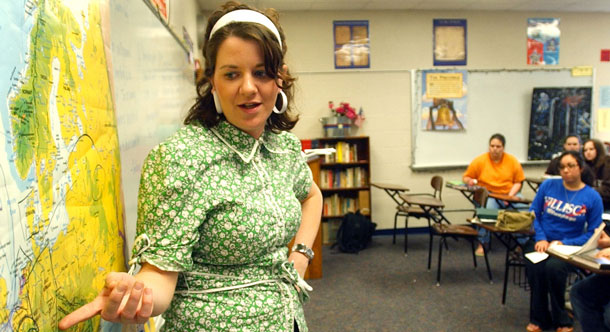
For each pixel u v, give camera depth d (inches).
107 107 30.0
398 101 194.9
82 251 23.6
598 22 202.1
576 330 97.1
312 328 103.1
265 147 33.1
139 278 23.4
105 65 29.9
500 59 198.1
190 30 132.5
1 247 15.5
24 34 18.0
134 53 44.9
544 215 106.0
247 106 28.4
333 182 189.6
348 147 188.2
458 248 170.6
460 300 117.6
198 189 26.3
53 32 21.0
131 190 40.2
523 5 188.4
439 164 198.1
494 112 199.0
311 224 41.7
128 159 39.6
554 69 200.4
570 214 100.3
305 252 39.8
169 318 28.6
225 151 28.6
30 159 18.0
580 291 82.2
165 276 24.3
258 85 28.2
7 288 15.7
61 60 21.9
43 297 18.7
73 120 23.1
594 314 81.0
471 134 198.4
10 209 16.2
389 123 195.3
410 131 196.4
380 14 191.2
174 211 25.0
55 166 20.5
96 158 26.8
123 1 40.4
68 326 18.9
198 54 162.6
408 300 118.6
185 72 100.5
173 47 79.7
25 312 17.1
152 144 54.5
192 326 28.1
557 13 199.3
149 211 25.2
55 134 20.7
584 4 188.7
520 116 200.5
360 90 192.9
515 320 104.6
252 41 27.1
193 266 28.4
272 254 30.7
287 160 35.5
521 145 201.5
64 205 21.4
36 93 18.9
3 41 16.2
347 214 173.3
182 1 108.7
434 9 192.4
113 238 30.0
